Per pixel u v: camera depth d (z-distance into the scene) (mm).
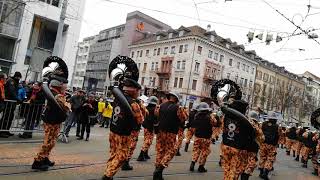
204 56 56750
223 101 6762
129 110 5859
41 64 14688
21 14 32188
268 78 72750
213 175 9461
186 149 13742
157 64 62594
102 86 80250
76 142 12055
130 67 6648
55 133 7012
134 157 10617
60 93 7027
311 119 11039
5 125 10609
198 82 56094
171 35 60344
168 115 7527
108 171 5855
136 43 69062
